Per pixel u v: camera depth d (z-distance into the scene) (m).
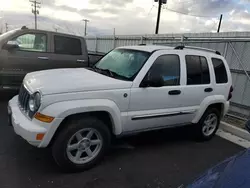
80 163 3.21
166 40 9.30
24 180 2.94
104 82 3.35
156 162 3.74
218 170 2.07
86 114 3.26
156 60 3.81
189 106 4.29
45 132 2.90
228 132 5.60
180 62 4.12
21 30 5.96
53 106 2.91
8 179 2.92
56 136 3.05
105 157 3.72
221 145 4.75
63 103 2.96
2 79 5.79
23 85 3.57
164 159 3.87
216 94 4.70
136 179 3.21
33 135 2.89
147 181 3.19
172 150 4.25
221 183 1.80
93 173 3.24
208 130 4.87
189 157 4.04
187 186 1.99
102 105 3.19
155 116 3.83
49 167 3.27
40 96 2.93
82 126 3.12
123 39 12.41
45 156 3.54
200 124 4.63
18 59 5.86
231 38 7.00
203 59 4.53
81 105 3.03
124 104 3.45
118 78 3.65
